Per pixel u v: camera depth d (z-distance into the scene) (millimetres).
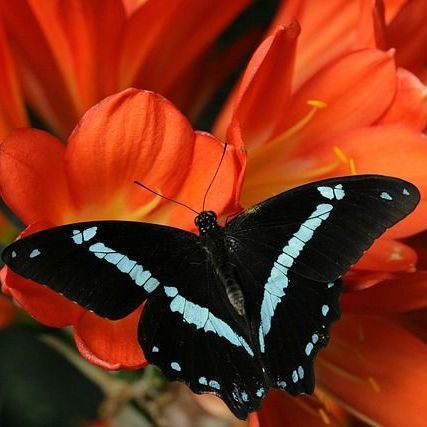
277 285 344
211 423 398
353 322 371
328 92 359
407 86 355
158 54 375
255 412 337
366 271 348
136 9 357
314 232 338
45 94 382
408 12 363
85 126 328
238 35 432
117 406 393
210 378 339
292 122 362
